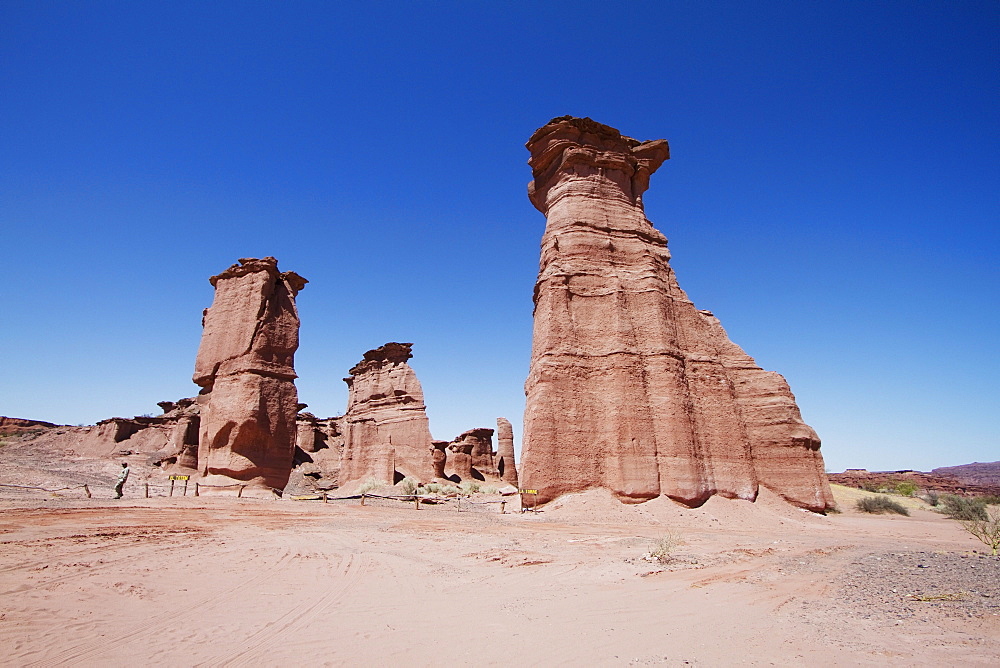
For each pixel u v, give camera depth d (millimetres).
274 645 7234
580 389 29250
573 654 6750
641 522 24109
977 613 7785
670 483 27094
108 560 12875
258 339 38375
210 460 37125
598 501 26594
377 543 17094
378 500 38406
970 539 20703
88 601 9336
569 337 30266
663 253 34000
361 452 64062
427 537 18531
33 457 58250
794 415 31078
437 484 60812
